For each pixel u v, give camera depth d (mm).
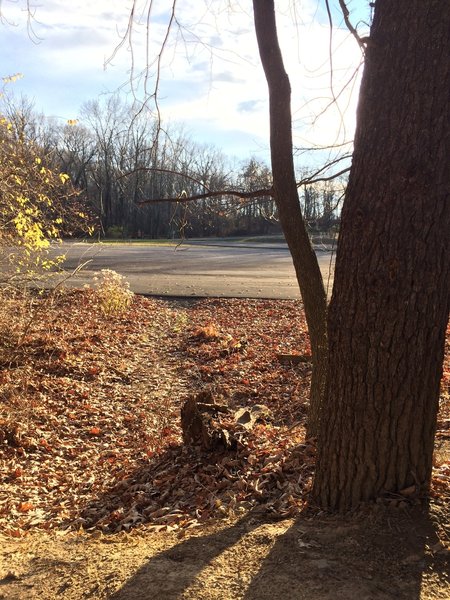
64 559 3141
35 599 2701
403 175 2832
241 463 5109
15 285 9852
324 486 3387
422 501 3146
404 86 2809
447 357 8820
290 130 4867
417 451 3164
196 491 4820
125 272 22422
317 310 5199
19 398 7504
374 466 3178
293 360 9359
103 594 2672
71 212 9414
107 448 6629
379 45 2895
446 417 5812
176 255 31781
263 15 4629
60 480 5734
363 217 2967
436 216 2859
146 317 13742
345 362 3160
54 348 9820
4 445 6324
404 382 3045
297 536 3061
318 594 2533
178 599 2555
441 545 2854
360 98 3021
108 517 4590
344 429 3229
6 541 3807
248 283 19375
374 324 3008
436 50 2754
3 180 8078
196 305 15523
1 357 9078
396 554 2811
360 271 3010
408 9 2793
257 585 2633
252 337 11594
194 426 5863
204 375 9312
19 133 8180
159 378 9367
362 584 2600
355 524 3061
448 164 2832
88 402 8047
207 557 2949
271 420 6914
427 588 2584
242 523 3473
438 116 2785
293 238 5102
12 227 8695
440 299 2979
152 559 2988
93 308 13664
